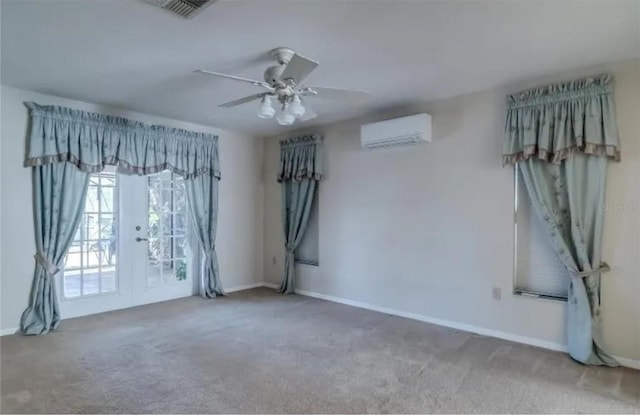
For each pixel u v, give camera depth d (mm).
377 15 2215
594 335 2887
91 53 2746
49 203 3703
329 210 4922
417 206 4055
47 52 2732
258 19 2254
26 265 3637
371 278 4469
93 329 3670
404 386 2537
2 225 3516
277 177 5500
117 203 4391
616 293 2877
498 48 2676
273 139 5680
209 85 3426
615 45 2627
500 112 3484
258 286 5711
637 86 2816
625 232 2848
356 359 2984
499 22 2303
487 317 3562
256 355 3059
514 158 3285
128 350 3146
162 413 2197
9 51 2713
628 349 2832
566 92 3033
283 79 2438
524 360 2959
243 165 5578
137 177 4562
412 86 3463
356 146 4617
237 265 5508
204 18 2238
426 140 3873
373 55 2785
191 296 5043
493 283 3523
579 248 2965
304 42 2564
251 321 3967
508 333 3430
